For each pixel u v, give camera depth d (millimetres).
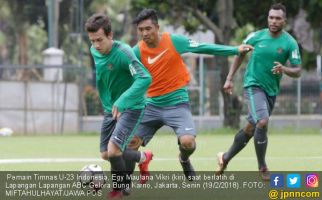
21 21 69938
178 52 22516
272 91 25078
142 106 20812
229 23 59344
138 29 22297
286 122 66062
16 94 59125
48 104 59688
